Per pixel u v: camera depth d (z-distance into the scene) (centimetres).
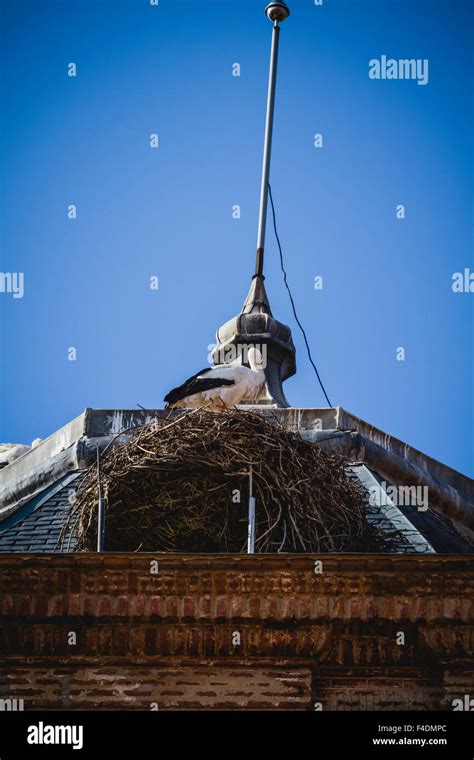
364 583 2083
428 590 2084
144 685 2094
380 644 2109
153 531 2238
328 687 2109
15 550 2372
